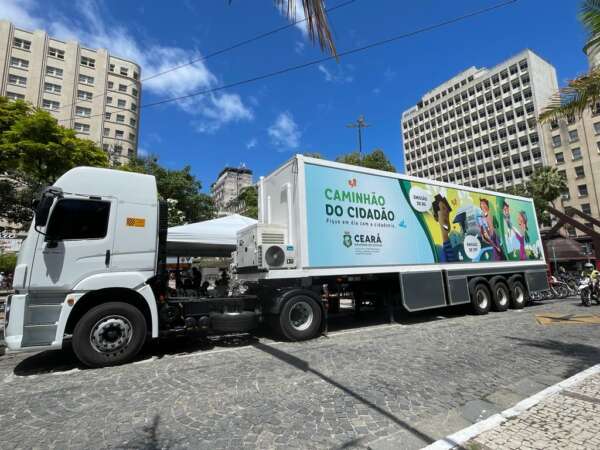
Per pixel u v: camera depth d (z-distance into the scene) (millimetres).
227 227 10172
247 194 42812
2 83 48281
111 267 5938
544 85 67688
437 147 87062
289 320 7289
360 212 8531
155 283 6641
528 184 46875
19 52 50000
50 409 3939
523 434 3066
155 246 6367
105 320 5703
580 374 4723
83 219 5848
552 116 7199
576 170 55406
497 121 73000
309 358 5965
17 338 5129
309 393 4293
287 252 7508
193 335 8070
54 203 5672
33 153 12969
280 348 6805
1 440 3217
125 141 55594
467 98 79750
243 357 6168
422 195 9961
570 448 2795
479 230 11266
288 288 7590
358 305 10414
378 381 4719
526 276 12422
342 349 6582
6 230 16891
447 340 7230
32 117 13227
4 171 14008
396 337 7645
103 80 55281
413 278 9156
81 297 5633
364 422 3492
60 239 5602
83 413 3803
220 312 7102
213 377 4992
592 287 13023
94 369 5539
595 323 8945
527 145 66500
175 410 3838
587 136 54219
